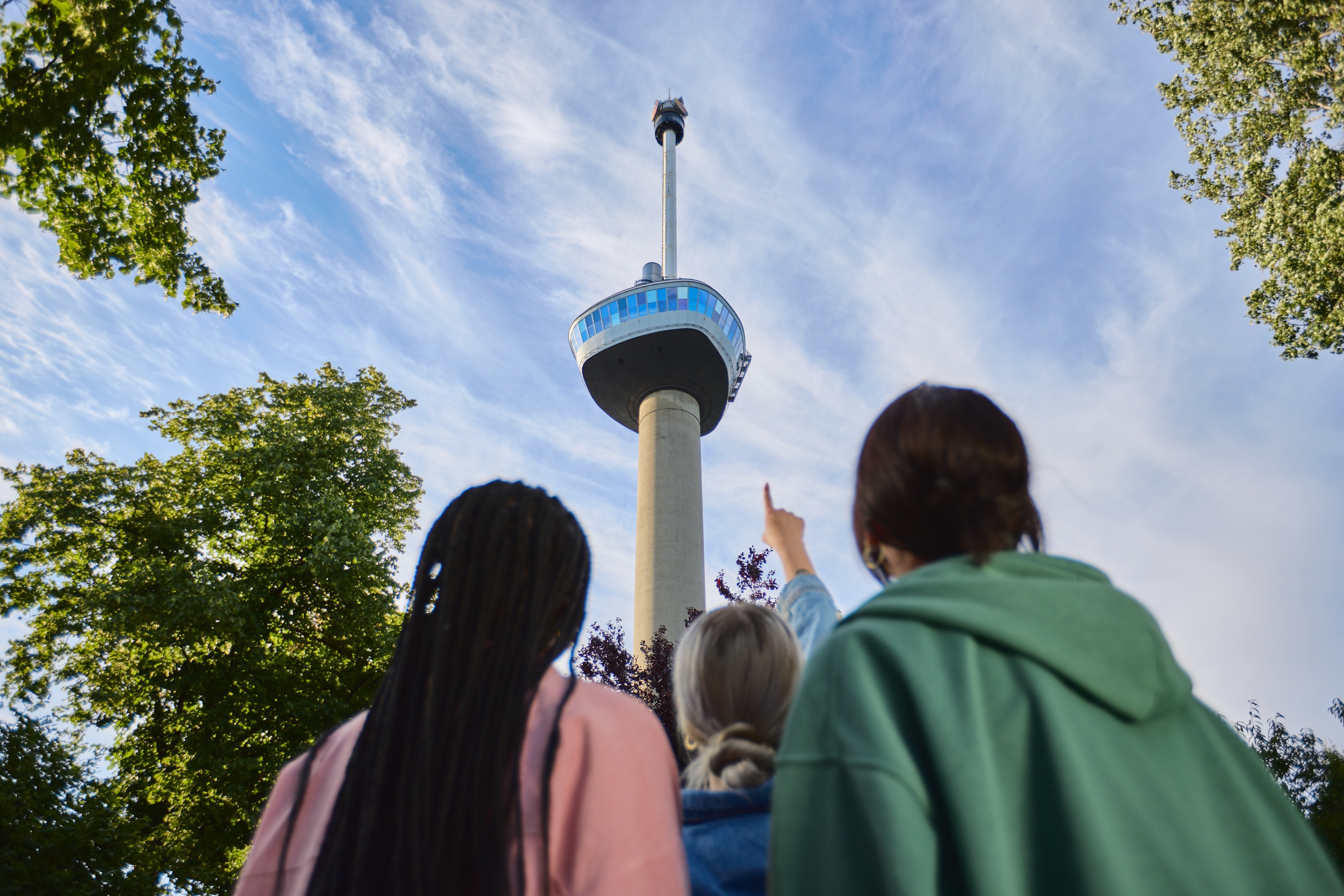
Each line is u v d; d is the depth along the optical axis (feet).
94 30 36.01
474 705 3.95
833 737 3.10
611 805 3.68
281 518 65.46
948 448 3.77
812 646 6.60
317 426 73.82
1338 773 52.54
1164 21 53.62
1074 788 2.95
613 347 161.89
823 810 2.97
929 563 3.91
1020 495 3.91
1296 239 49.01
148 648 58.03
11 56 35.73
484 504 4.62
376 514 73.05
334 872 3.66
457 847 3.59
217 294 44.80
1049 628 3.27
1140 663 3.34
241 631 60.13
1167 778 3.24
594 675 41.65
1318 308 50.90
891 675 3.21
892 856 2.68
